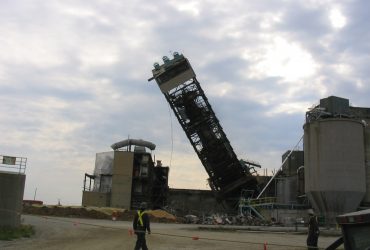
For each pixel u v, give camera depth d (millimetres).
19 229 34000
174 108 69812
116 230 37219
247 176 76188
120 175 86812
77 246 25141
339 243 8359
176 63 66812
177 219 71000
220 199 78438
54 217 61062
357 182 61812
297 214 71000
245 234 41156
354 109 70688
